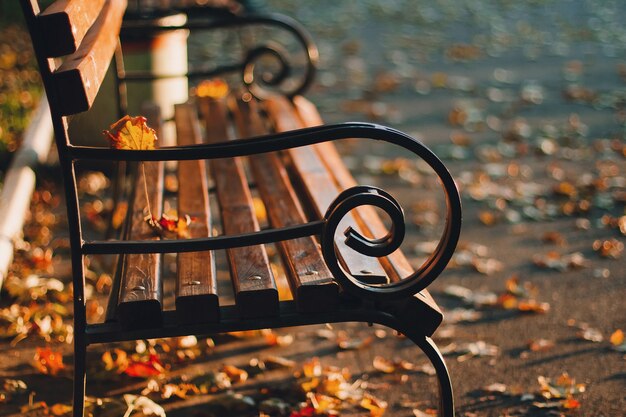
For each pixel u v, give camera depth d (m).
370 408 3.06
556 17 13.27
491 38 11.38
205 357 3.49
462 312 3.95
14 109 6.83
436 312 2.49
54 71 2.25
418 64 9.76
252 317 2.48
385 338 3.69
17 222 4.49
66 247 4.58
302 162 3.73
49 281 4.07
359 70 9.41
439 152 6.48
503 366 3.42
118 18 3.52
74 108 2.27
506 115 7.58
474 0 15.10
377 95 8.29
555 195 5.59
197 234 2.94
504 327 3.79
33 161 5.24
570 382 3.22
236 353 3.53
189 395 3.17
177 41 5.70
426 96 8.27
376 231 2.95
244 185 3.53
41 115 6.03
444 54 10.34
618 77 9.05
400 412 3.07
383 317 2.49
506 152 6.52
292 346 3.60
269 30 11.73
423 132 7.05
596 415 3.03
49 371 3.33
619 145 6.64
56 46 2.19
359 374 3.37
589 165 6.21
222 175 3.67
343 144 6.77
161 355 3.46
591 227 5.05
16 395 3.17
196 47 10.51
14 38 9.77
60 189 5.34
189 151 2.39
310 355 3.53
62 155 2.35
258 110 4.75
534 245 4.79
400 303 2.51
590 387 3.24
